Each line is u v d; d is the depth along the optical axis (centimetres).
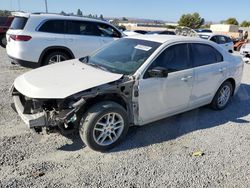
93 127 363
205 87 504
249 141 441
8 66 893
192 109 520
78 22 824
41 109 351
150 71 403
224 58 545
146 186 316
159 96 423
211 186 323
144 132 447
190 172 347
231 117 539
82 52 832
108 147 384
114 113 379
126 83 383
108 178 325
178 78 442
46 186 305
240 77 598
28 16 753
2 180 309
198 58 488
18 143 387
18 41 732
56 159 357
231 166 367
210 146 416
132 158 371
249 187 327
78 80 375
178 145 413
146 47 439
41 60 769
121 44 483
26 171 328
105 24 878
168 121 497
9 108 510
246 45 1294
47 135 413
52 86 359
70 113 345
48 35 768
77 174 329
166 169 350
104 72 403
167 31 1919
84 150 382
